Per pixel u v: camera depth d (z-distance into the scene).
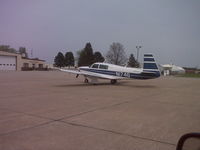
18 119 6.71
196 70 85.75
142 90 16.02
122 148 4.50
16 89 15.27
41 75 34.94
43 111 7.93
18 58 60.69
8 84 19.08
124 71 18.97
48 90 14.85
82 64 74.81
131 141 4.92
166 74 57.09
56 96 11.97
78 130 5.68
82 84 19.98
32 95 12.27
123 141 4.91
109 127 5.99
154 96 12.71
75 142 4.80
